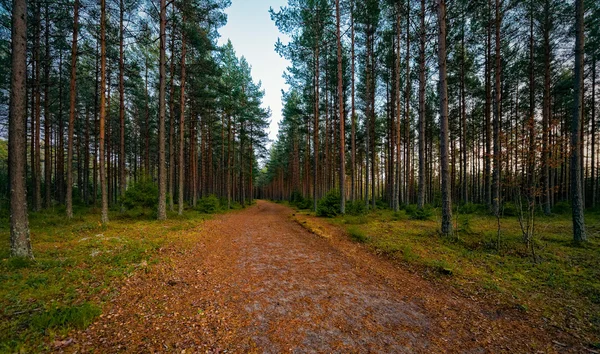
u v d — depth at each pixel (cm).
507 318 411
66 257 640
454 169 2480
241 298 482
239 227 1388
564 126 2209
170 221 1348
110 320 376
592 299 455
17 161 593
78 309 366
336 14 1636
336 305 458
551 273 574
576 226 823
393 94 2019
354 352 324
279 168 5634
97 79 1969
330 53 2031
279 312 429
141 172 1736
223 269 652
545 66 1554
